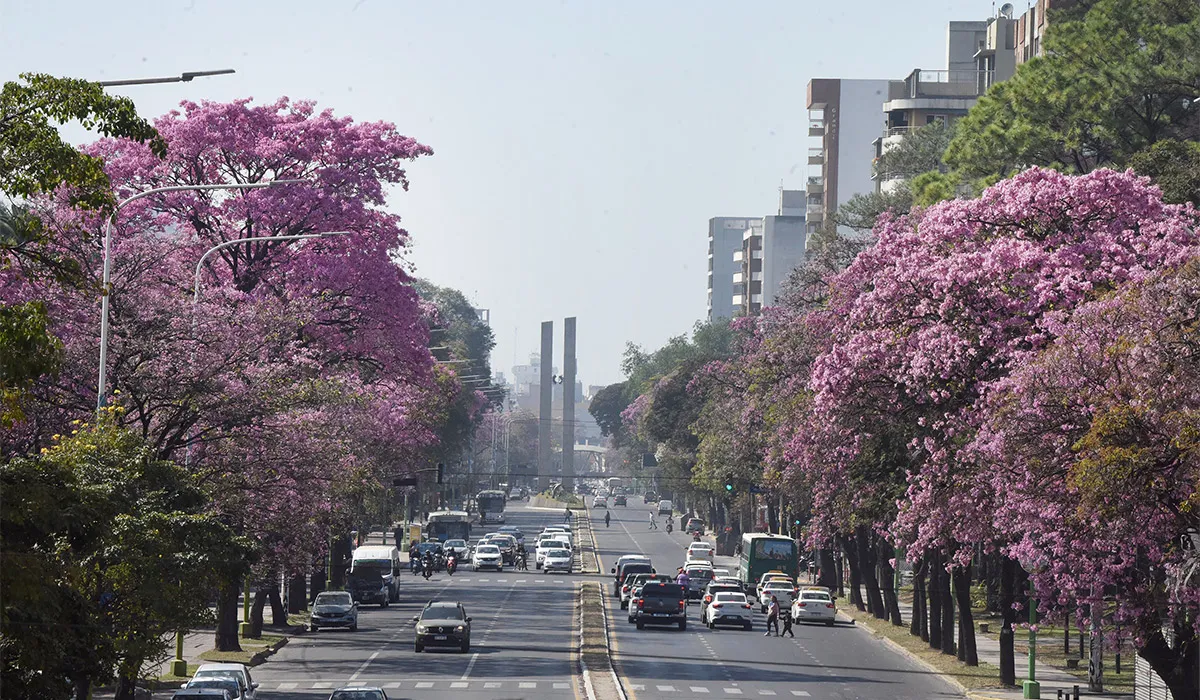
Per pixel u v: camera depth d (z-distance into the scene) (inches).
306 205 3474.4
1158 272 1806.1
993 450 1841.8
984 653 3528.5
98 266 2272.4
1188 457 1578.5
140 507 1734.7
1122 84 3503.9
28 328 1000.2
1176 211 2321.6
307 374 2591.0
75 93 1082.1
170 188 2146.9
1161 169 3093.0
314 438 2449.6
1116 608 1881.2
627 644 3531.0
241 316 2477.9
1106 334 1768.0
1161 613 1830.7
